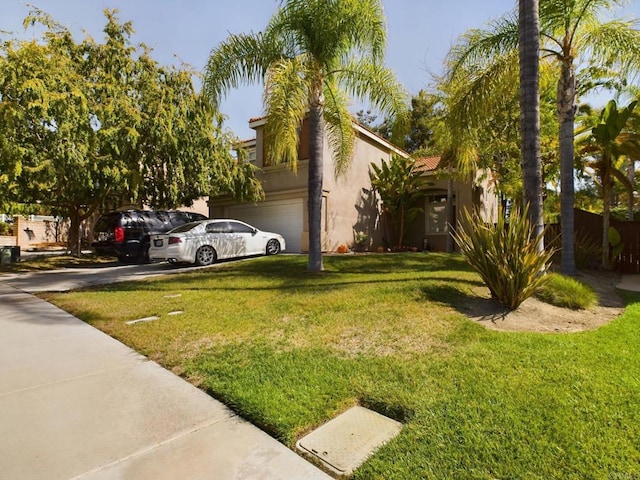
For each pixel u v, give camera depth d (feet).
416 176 54.60
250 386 10.73
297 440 8.39
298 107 27.22
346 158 37.81
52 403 10.10
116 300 22.71
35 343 15.17
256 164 56.95
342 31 29.32
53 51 38.09
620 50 27.81
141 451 7.99
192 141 44.52
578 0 27.89
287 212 52.31
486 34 29.55
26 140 35.06
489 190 54.19
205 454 7.88
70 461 7.62
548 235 37.50
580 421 8.62
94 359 13.34
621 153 33.73
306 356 12.89
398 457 7.58
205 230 40.81
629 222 37.29
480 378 10.82
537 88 23.20
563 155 29.09
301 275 29.09
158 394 10.65
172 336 15.49
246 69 30.89
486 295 20.71
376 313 17.43
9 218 86.99
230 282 27.61
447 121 31.48
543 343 13.70
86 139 35.81
